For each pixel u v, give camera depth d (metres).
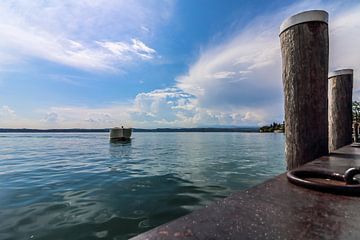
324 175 1.93
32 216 3.95
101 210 4.22
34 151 18.95
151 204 4.55
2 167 10.05
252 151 17.53
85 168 9.55
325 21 2.90
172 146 24.44
